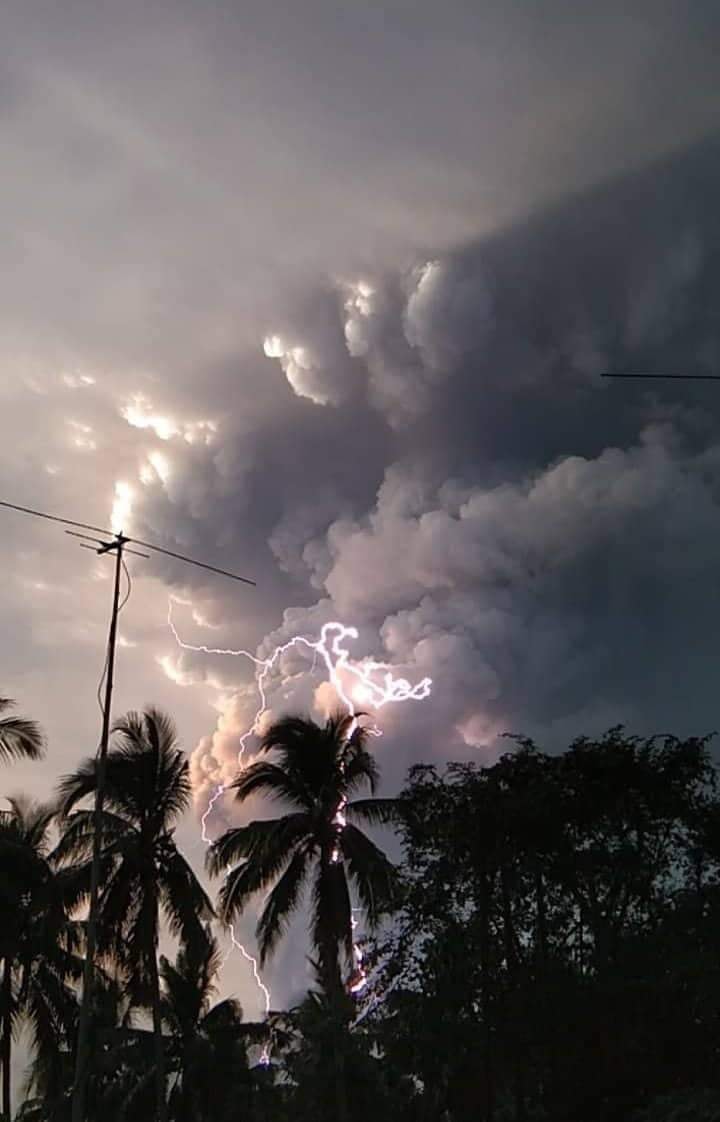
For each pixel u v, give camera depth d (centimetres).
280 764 4297
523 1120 2991
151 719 4456
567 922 3120
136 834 4162
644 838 3241
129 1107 5294
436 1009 3031
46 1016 4506
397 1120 4544
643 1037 2823
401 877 3347
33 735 4481
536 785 3172
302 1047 5222
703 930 2911
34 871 4397
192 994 5672
